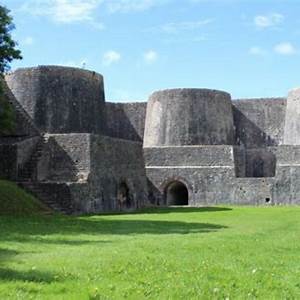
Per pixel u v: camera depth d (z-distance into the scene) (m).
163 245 13.74
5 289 8.23
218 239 15.48
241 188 40.31
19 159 29.80
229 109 48.66
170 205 41.38
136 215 27.38
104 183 31.39
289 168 39.59
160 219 24.38
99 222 21.83
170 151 42.19
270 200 39.59
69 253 12.15
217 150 41.47
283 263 11.29
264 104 50.28
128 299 7.88
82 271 9.76
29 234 16.41
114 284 8.75
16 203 24.72
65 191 27.48
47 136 31.31
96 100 41.09
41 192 27.67
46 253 12.24
